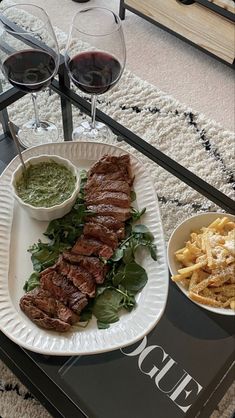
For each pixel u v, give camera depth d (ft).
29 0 3.85
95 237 1.78
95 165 1.95
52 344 1.59
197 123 3.15
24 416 2.09
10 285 1.74
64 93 2.27
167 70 3.52
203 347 1.76
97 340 1.60
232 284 1.71
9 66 1.93
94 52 1.94
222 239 1.74
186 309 1.82
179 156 2.99
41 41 1.94
